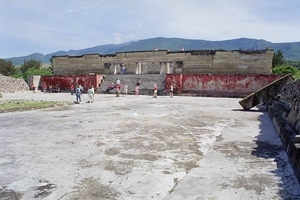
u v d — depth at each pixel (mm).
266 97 14391
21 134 7715
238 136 7543
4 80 35688
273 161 5227
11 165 4926
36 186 3998
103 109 14703
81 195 3691
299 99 7406
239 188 3941
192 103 18906
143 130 8359
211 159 5340
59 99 22656
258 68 32031
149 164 5008
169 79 30594
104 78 36688
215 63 33969
